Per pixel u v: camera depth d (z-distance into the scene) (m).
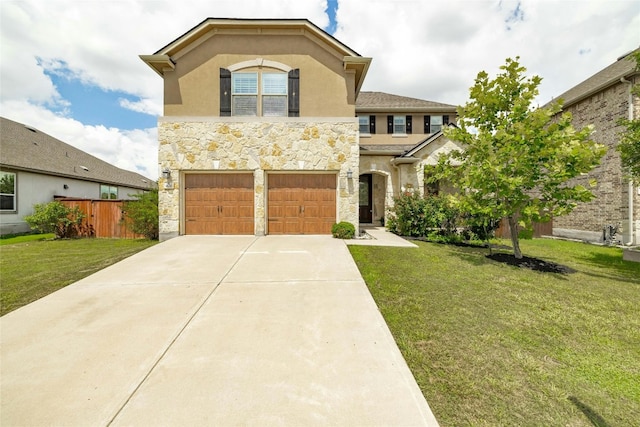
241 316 4.09
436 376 2.86
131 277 5.80
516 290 5.41
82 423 2.23
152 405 2.41
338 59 10.96
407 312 4.32
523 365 3.07
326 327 3.78
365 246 8.81
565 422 2.31
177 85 10.72
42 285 5.40
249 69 10.85
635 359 3.22
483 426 2.25
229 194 10.72
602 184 11.71
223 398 2.49
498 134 7.13
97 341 3.41
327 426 2.20
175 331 3.66
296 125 10.66
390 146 16.58
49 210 12.34
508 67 7.59
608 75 12.70
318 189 10.91
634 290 5.55
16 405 2.41
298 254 7.64
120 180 22.80
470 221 8.95
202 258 7.23
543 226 14.27
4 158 14.14
